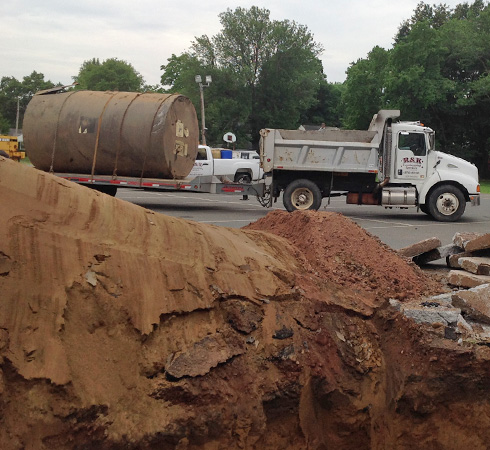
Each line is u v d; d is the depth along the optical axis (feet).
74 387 11.51
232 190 52.47
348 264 19.67
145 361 12.76
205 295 14.29
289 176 53.26
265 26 155.94
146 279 13.34
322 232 20.63
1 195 12.16
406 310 17.30
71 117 48.39
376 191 53.26
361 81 138.82
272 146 51.96
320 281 17.66
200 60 159.12
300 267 18.19
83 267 12.48
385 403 16.17
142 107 47.78
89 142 48.19
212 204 65.62
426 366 16.22
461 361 16.12
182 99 49.62
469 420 16.14
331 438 15.55
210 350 13.69
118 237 13.52
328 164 52.01
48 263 12.03
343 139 53.11
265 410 14.16
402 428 16.19
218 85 156.04
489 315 17.75
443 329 16.87
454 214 53.06
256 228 23.90
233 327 14.48
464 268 24.16
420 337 16.69
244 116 155.84
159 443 12.30
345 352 15.97
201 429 12.80
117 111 47.88
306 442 14.83
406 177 52.54
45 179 13.14
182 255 14.57
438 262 31.01
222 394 13.30
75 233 12.78
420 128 52.08
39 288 11.76
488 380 16.15
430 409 16.06
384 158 52.60
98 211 13.53
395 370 16.46
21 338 11.30
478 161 149.18
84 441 11.51
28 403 11.09
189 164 52.26
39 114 49.16
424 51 127.13
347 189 53.42
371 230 46.03
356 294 18.04
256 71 159.02
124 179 49.08
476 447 16.15
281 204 66.33
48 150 49.29
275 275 16.35
